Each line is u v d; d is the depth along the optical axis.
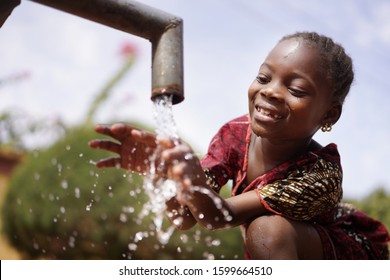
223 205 1.86
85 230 5.68
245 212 1.93
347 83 2.04
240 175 2.14
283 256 1.87
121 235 5.52
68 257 5.84
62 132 7.78
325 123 2.06
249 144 2.15
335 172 2.05
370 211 5.53
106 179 5.66
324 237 2.04
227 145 2.17
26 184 6.14
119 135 1.88
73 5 1.67
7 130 8.01
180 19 1.83
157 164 1.86
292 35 1.99
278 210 1.93
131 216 5.50
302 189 1.94
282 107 1.88
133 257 5.51
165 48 1.77
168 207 1.97
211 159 2.16
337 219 2.28
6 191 6.49
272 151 2.05
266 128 1.90
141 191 5.54
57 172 5.92
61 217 5.78
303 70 1.89
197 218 1.90
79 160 5.87
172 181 1.83
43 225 5.90
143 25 1.76
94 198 5.65
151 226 5.43
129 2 1.75
